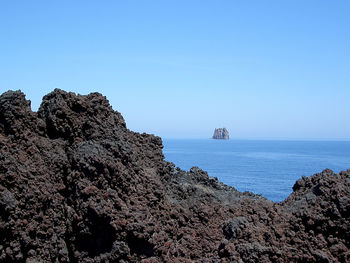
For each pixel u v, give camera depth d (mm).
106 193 8305
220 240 8812
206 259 8109
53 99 9992
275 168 93625
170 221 9102
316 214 8641
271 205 10125
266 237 8367
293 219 8805
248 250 7859
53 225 7984
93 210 7891
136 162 9719
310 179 10969
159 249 8133
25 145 8672
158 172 10945
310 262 7648
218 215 9734
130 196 8742
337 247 7895
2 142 8344
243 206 10203
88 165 8602
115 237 7883
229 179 66125
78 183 8359
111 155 9031
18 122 8930
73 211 8133
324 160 133500
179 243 8836
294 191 11141
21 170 7996
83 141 9562
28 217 7562
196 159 129375
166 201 9648
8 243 7219
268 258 7719
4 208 7273
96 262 7684
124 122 11148
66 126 9594
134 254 7879
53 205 8125
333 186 9367
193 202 10328
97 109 10258
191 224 9414
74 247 7922
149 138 12008
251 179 66000
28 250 7371
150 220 8453
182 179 11508
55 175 8602
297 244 8125
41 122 9461
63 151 9156
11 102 9062
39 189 8008
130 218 8133
